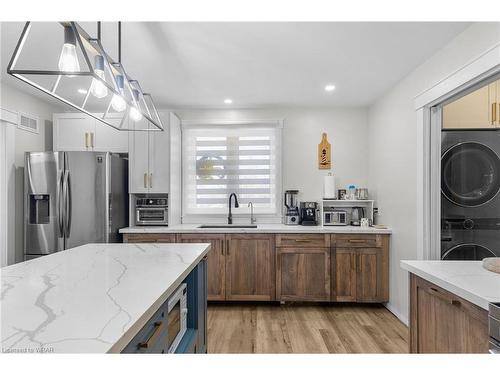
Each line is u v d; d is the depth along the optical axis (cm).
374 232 339
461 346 142
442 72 243
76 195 334
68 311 101
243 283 352
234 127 420
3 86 321
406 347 254
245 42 236
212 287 354
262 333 281
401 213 311
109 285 129
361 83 323
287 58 264
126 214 383
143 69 286
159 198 379
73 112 413
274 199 417
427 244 264
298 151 416
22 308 103
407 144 298
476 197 273
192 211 420
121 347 83
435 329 163
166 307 135
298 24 211
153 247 222
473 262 189
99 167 339
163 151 374
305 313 332
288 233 350
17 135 343
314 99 379
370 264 343
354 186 395
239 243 353
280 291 348
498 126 308
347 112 413
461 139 275
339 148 414
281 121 413
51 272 151
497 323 117
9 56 256
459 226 272
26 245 333
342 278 345
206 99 379
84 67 269
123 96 167
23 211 352
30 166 334
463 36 218
